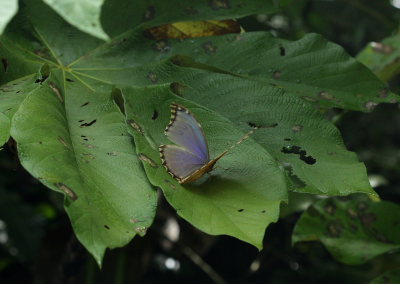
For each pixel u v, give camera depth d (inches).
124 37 36.2
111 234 29.7
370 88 36.1
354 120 63.6
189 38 36.7
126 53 36.1
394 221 40.3
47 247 49.4
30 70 34.8
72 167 30.6
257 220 31.1
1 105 32.1
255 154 33.2
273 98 34.9
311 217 40.3
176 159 31.9
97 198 30.3
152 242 50.0
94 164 31.2
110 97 33.6
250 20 46.5
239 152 33.3
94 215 29.8
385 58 42.1
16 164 34.9
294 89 36.0
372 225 40.3
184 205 31.0
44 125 31.2
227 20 36.8
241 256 60.7
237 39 36.6
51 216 64.3
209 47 36.5
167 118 33.5
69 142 31.5
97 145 31.9
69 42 35.8
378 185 54.6
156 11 36.4
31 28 35.6
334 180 33.3
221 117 34.0
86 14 31.0
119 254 47.2
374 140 65.5
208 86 35.3
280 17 62.0
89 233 29.4
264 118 34.7
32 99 31.7
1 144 31.0
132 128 32.3
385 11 63.9
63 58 35.5
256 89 35.1
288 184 33.2
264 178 32.5
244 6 36.5
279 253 56.1
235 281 60.4
